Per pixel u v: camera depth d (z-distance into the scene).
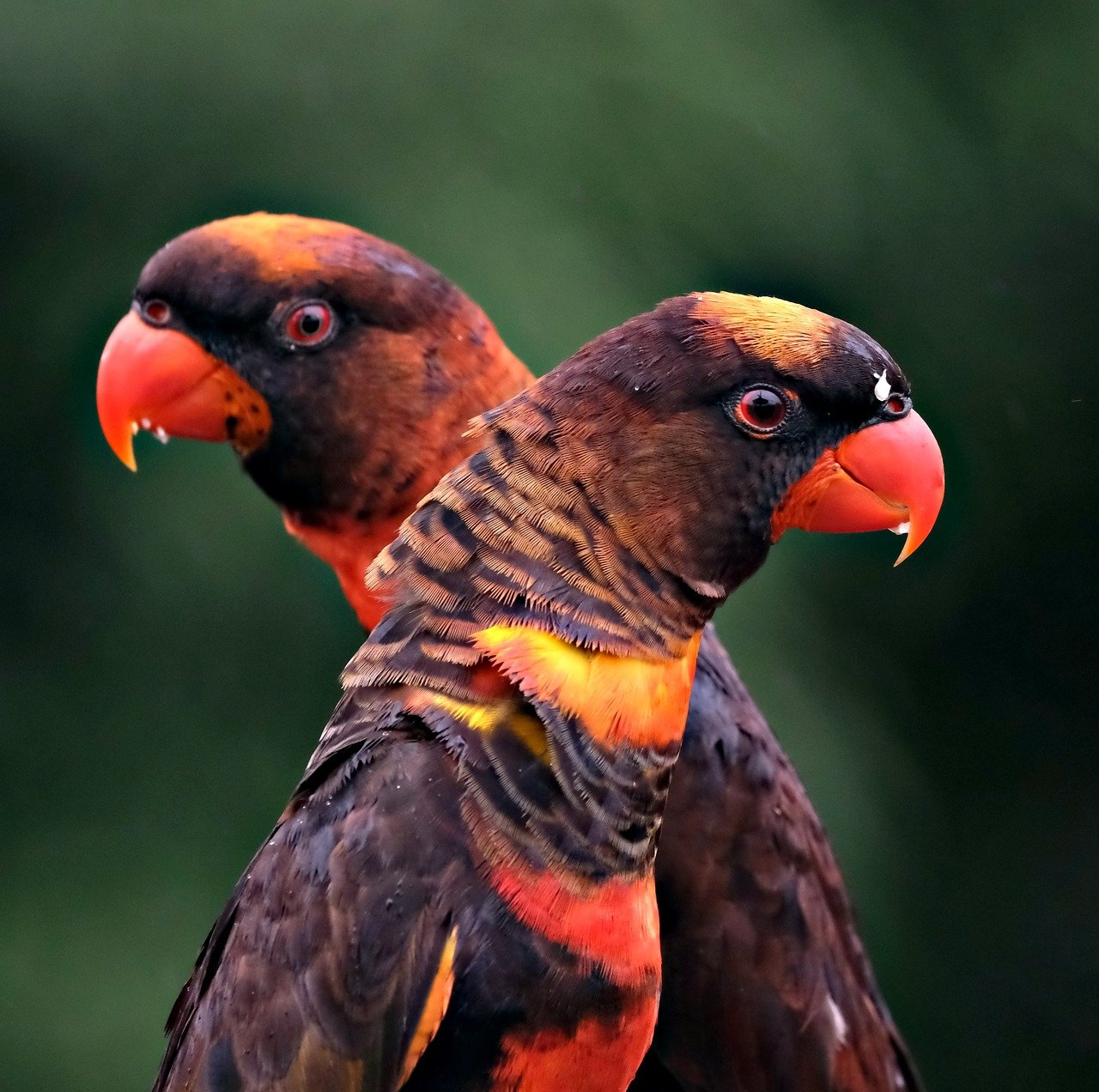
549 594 4.66
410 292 6.40
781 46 12.04
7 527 10.74
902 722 14.14
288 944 4.64
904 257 12.82
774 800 6.29
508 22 11.09
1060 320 13.92
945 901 15.00
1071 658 15.19
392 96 10.66
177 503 10.42
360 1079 4.55
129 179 10.73
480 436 4.90
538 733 4.58
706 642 6.58
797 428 4.99
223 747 10.59
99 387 6.54
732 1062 6.26
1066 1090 14.70
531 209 10.45
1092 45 13.63
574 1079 4.67
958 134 13.30
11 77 10.67
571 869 4.56
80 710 10.65
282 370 6.36
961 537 14.45
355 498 6.45
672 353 4.86
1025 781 15.52
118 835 10.50
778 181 11.67
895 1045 6.79
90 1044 10.00
